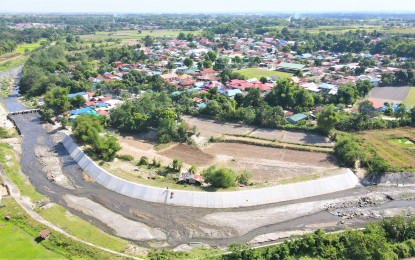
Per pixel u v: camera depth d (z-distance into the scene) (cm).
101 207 8488
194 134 12481
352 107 14975
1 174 9906
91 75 19962
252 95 14838
